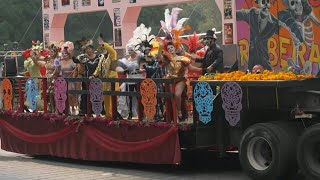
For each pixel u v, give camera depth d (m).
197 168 11.06
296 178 9.57
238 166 11.16
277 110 9.50
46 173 10.98
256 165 9.24
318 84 9.23
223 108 9.48
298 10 15.91
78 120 11.80
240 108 9.20
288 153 8.81
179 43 11.27
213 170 10.77
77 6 22.84
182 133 10.26
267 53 16.67
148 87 10.48
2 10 50.31
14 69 14.80
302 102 9.12
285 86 8.80
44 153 12.88
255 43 16.95
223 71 11.55
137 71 12.86
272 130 8.92
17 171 11.30
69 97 12.24
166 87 10.30
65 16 24.03
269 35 16.61
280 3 16.31
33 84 12.88
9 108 13.55
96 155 11.63
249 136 9.27
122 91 11.20
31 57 14.84
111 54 12.01
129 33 21.50
